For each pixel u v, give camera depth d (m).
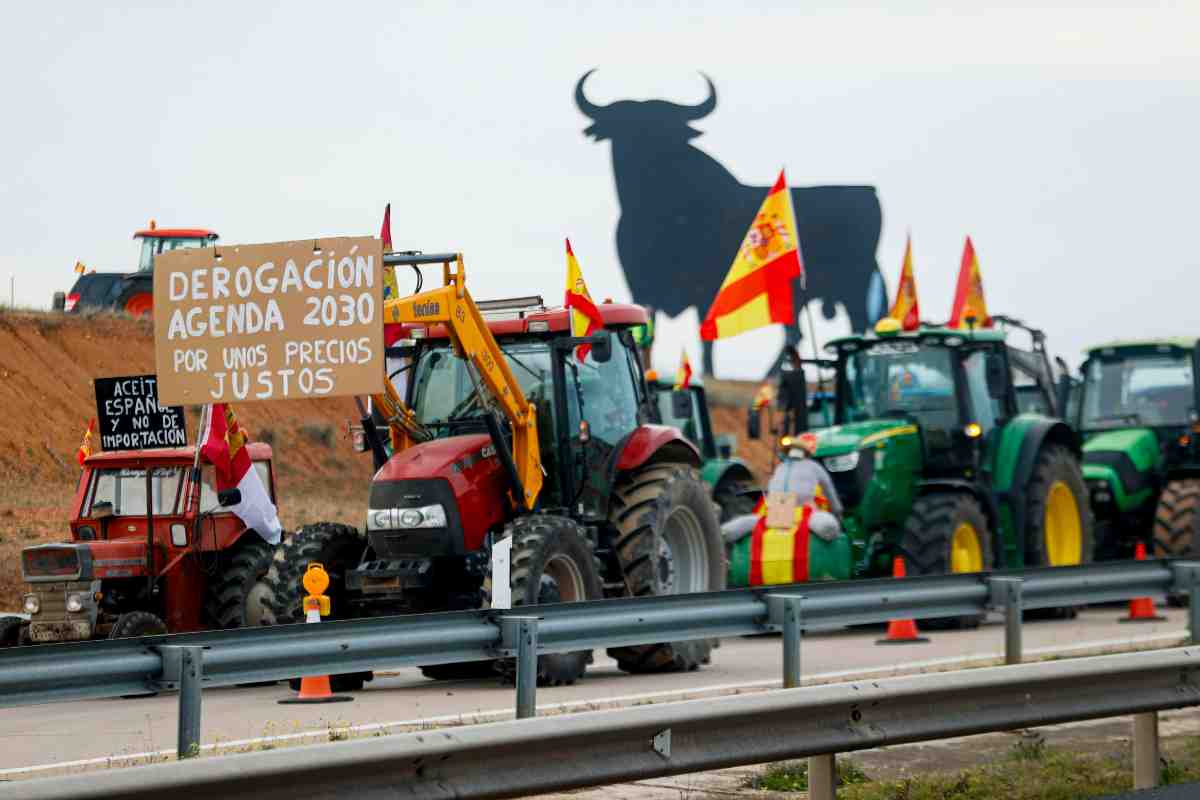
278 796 12.12
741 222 118.62
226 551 32.88
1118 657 17.84
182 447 33.22
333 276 25.89
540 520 28.17
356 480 76.69
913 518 40.34
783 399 43.41
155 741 22.62
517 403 29.62
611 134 116.38
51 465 62.50
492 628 21.34
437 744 12.86
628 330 32.38
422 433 30.88
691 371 51.16
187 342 26.42
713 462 47.66
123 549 31.56
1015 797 17.52
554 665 27.94
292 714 24.95
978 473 42.06
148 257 76.44
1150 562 30.75
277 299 26.08
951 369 42.38
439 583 29.38
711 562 32.56
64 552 30.84
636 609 22.59
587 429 30.58
